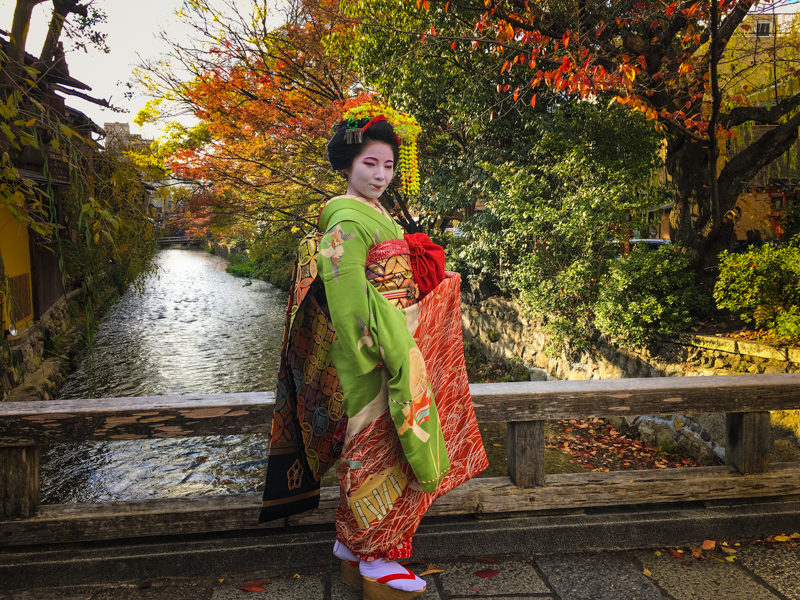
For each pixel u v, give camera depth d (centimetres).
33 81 340
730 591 186
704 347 532
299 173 1132
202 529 196
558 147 745
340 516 168
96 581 190
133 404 194
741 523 219
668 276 591
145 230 895
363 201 158
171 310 1738
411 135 165
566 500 216
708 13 555
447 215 1048
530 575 196
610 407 216
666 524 215
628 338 597
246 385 887
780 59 675
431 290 165
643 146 716
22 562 187
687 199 666
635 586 189
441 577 195
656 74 589
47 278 1016
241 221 1330
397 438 158
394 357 143
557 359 774
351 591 186
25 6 505
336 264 145
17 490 191
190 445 631
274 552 197
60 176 830
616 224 631
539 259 685
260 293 2203
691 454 536
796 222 734
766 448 228
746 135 968
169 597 183
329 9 948
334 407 175
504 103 813
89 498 505
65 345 994
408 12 782
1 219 769
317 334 171
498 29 573
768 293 485
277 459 173
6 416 185
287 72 1056
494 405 210
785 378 231
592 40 607
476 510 212
